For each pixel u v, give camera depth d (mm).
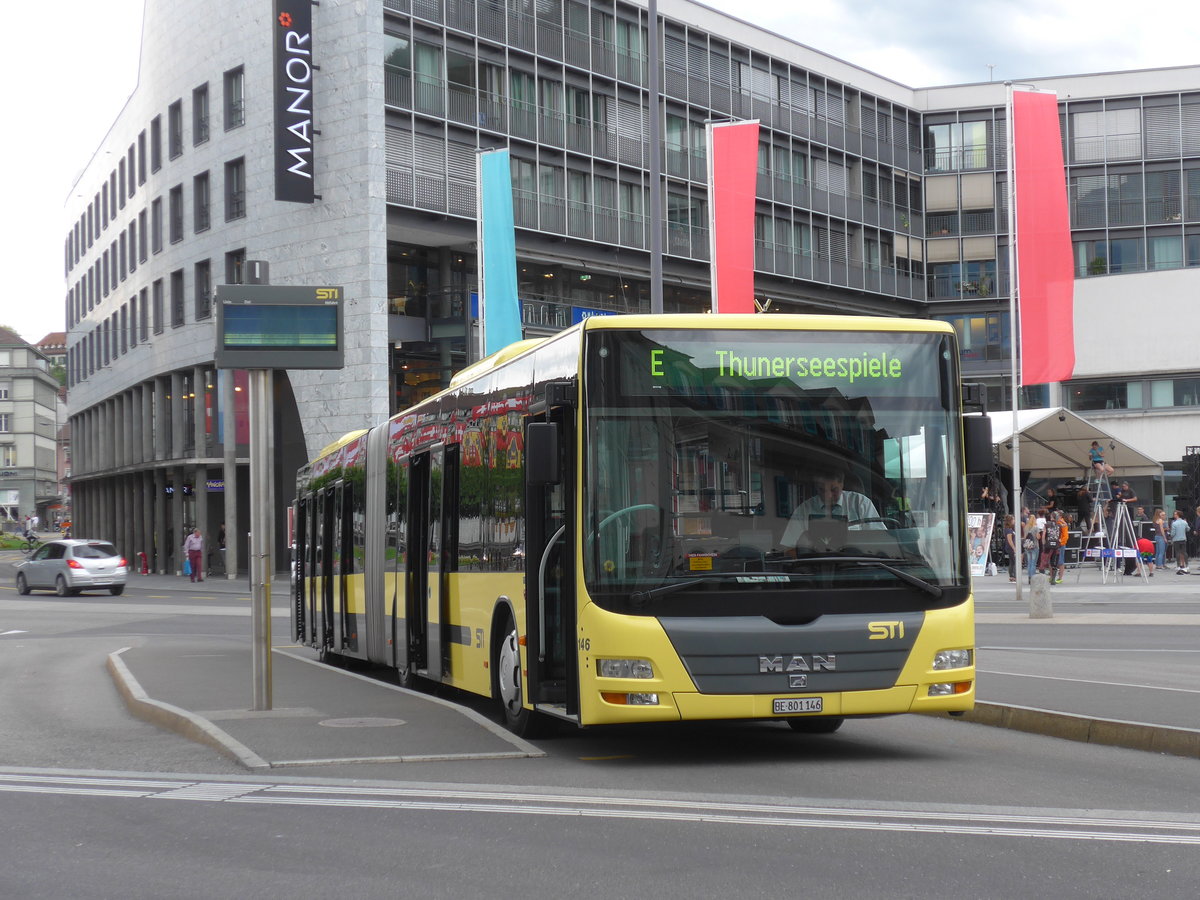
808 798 8719
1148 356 65812
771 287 65500
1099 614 26812
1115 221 72375
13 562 86938
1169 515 65438
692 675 9797
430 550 15055
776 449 10219
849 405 10383
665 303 61312
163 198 60312
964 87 74125
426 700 14125
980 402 10609
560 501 10867
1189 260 71500
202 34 55594
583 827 7805
